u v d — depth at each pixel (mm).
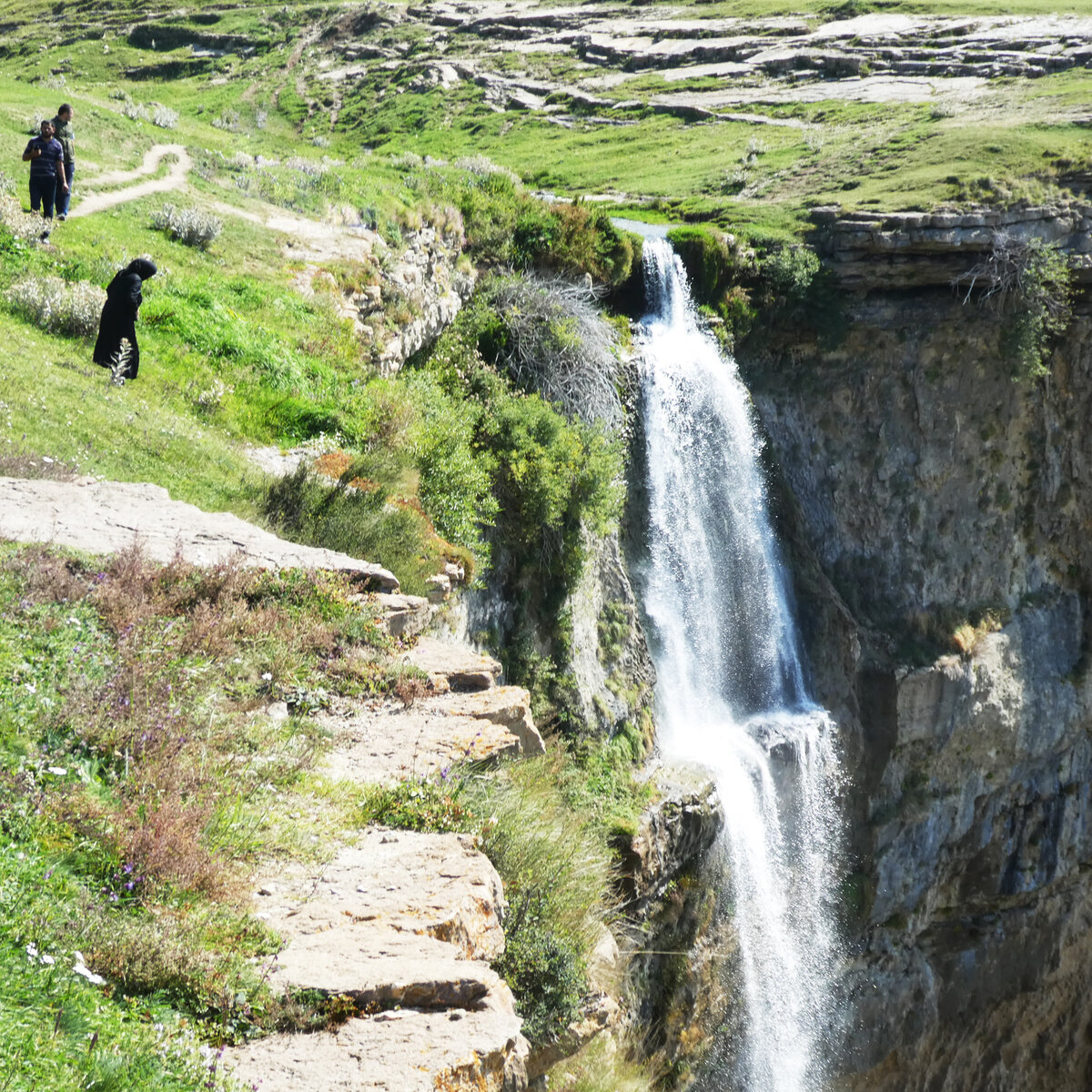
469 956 6609
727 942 25391
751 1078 26234
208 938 6070
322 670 9969
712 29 75312
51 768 6824
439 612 16297
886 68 64125
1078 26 64562
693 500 32156
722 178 48469
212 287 22062
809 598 34594
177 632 9367
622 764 24172
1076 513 39438
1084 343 39062
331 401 20312
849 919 32812
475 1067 5480
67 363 17516
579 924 10492
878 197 40312
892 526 37562
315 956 6086
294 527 15414
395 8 88438
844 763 33562
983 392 38188
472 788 8938
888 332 37750
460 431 22031
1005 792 37594
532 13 84875
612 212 43562
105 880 6242
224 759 7945
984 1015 36938
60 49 86188
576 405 27562
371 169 34031
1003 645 37625
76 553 10094
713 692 31219
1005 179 40531
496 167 39219
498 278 29984
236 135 39156
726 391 34062
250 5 92688
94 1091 4742
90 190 25328
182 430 16844
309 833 7430
